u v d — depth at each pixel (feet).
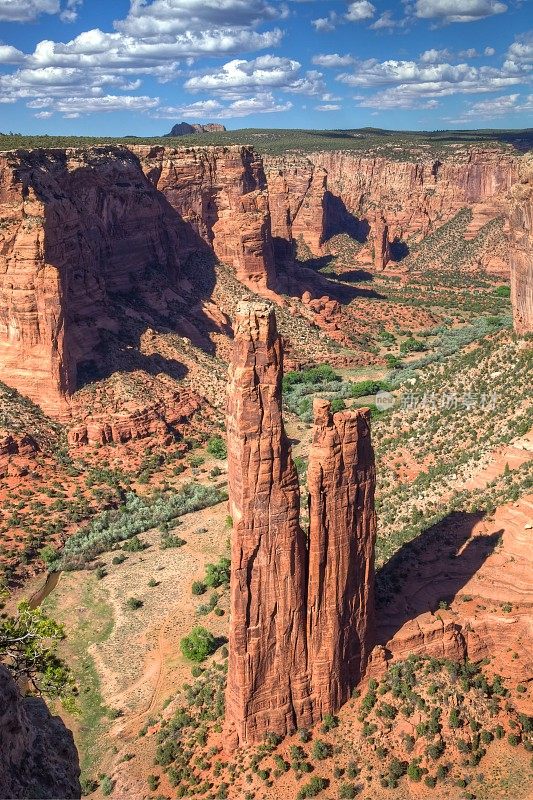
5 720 101.96
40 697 127.13
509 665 197.98
